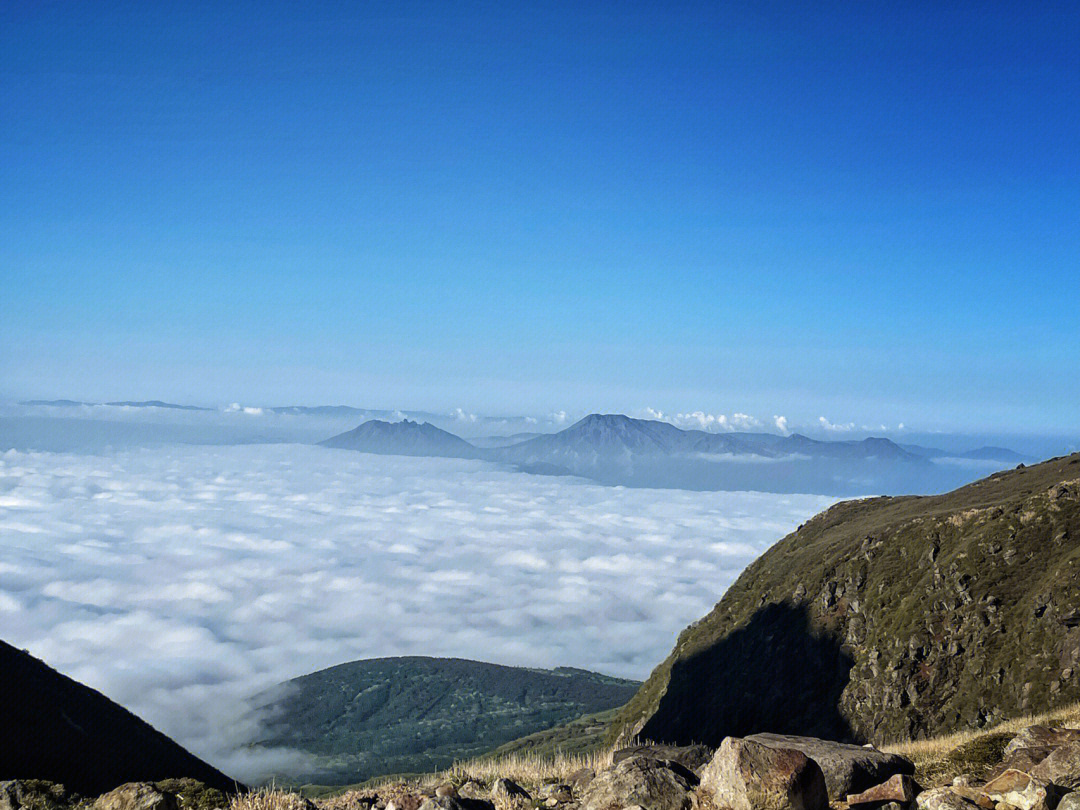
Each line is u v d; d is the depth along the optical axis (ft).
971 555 296.71
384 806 32.40
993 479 423.23
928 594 297.74
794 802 23.27
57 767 55.93
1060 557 270.46
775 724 309.22
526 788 36.19
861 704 283.79
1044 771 26.55
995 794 26.05
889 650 288.30
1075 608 233.76
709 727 335.88
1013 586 272.72
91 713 70.90
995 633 261.65
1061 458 405.59
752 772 23.77
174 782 30.81
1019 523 297.12
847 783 29.14
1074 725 43.70
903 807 26.48
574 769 40.96
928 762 35.58
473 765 44.57
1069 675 221.46
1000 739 34.68
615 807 25.55
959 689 257.55
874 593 324.19
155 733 76.69
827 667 314.14
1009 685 240.73
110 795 29.01
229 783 72.84
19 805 29.78
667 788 25.80
